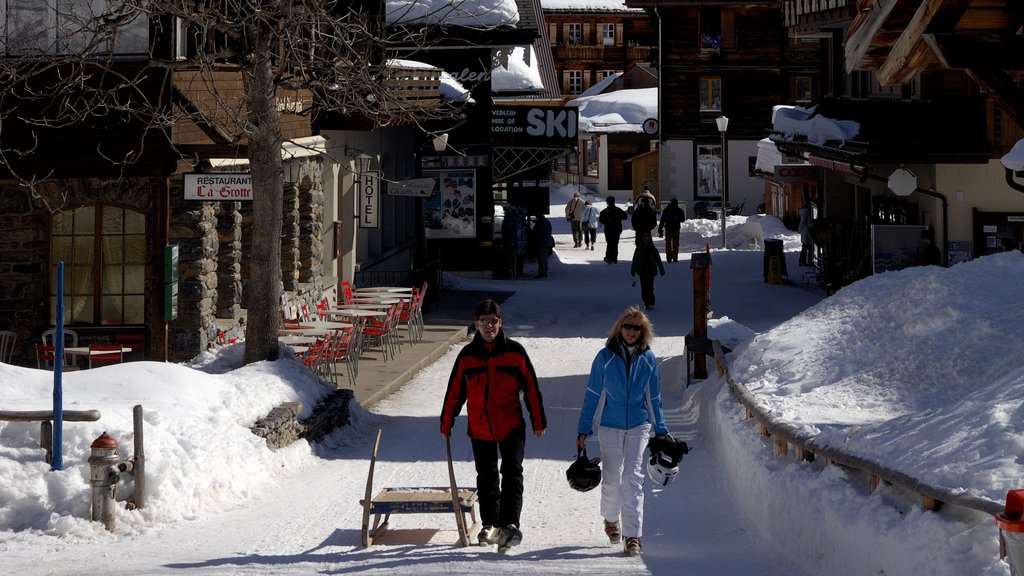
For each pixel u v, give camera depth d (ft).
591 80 284.00
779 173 120.57
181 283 53.98
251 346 46.21
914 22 30.83
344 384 56.59
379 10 66.33
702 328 53.93
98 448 29.76
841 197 115.75
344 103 54.29
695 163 200.34
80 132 49.01
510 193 143.54
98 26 45.29
